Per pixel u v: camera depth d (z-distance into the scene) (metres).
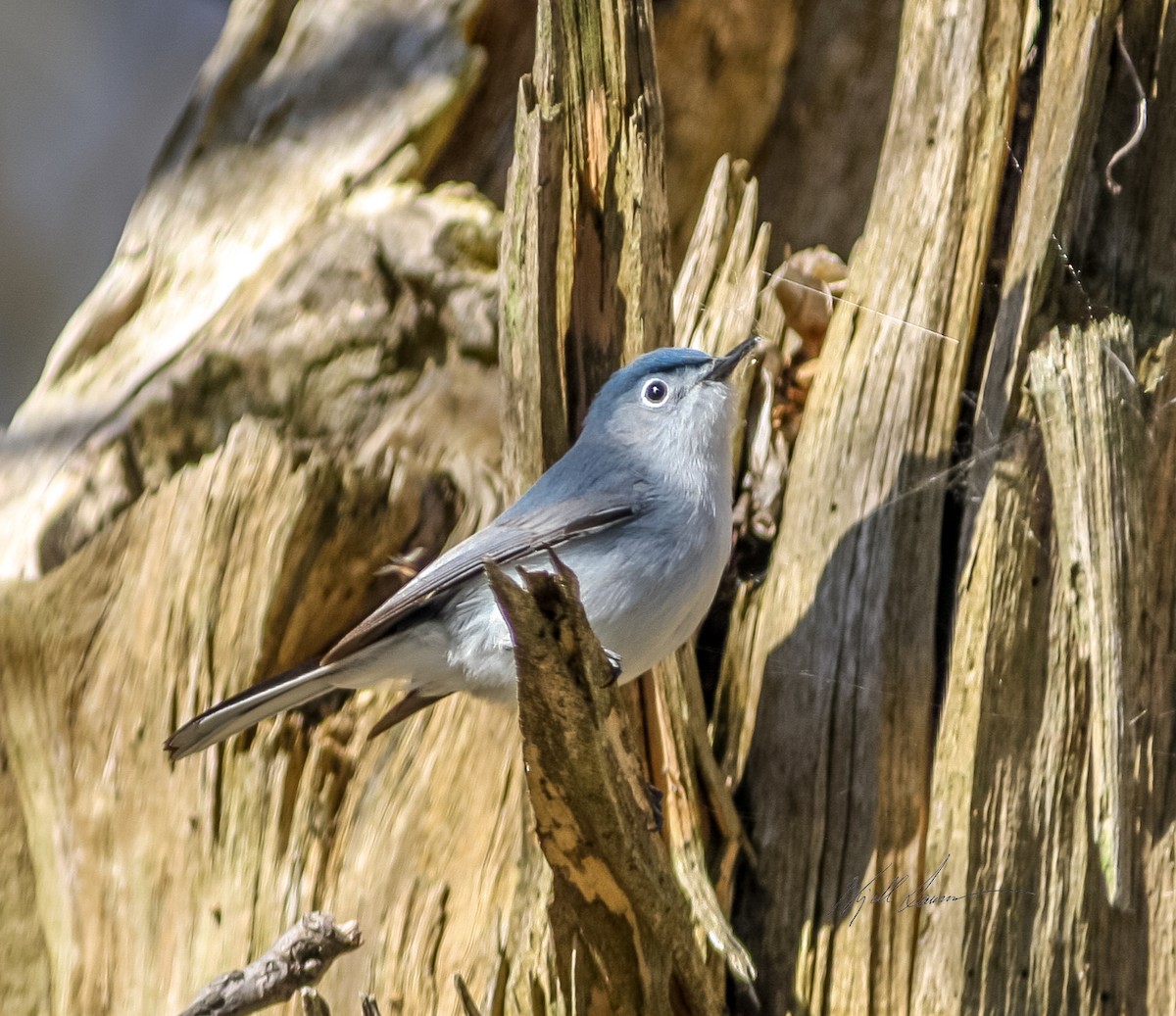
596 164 8.28
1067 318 8.14
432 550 9.27
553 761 5.79
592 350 8.49
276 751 8.67
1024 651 7.64
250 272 10.24
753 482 8.80
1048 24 8.71
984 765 7.48
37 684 8.95
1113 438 7.70
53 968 8.65
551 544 7.57
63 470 9.37
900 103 8.88
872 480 8.20
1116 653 7.39
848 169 11.21
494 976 7.59
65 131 16.17
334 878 8.49
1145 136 8.37
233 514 8.96
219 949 8.35
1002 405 8.03
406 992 8.01
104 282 10.55
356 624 9.20
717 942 7.31
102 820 8.71
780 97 11.21
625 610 7.53
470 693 7.90
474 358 9.90
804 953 7.51
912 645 7.85
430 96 10.71
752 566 8.67
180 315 10.23
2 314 15.77
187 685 8.77
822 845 7.68
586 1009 6.74
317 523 9.05
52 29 16.12
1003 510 7.80
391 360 9.78
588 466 7.83
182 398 9.53
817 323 9.31
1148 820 7.45
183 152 11.01
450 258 10.09
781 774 7.90
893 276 8.58
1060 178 8.17
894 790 7.64
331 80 11.02
